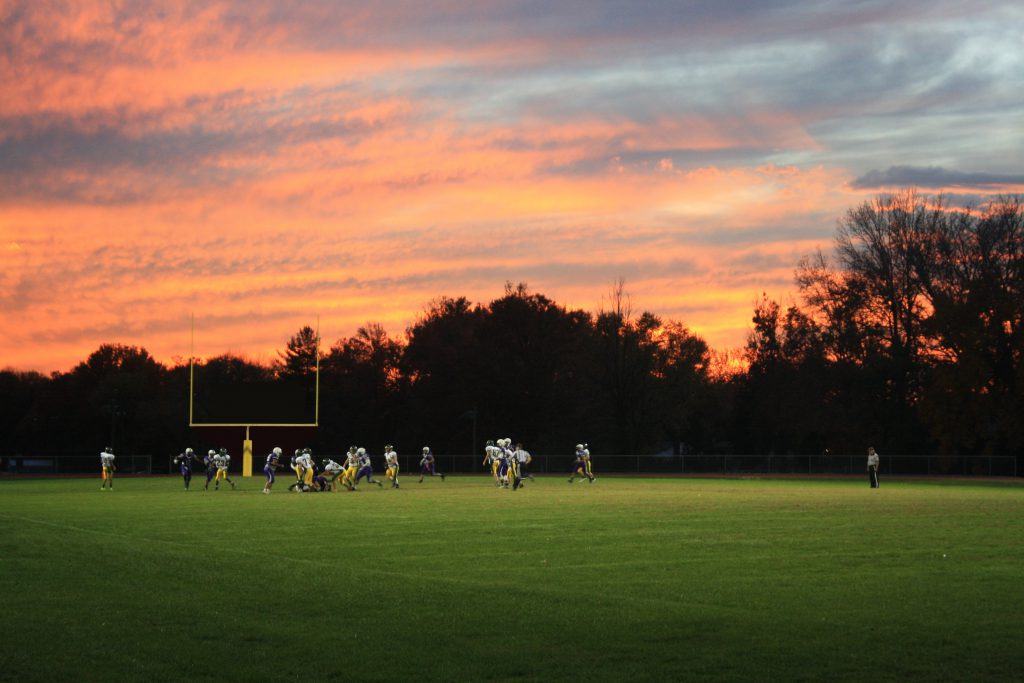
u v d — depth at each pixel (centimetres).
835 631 1339
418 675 1141
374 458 8681
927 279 8012
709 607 1496
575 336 10688
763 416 9912
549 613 1443
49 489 5147
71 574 1770
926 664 1180
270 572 1791
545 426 10325
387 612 1449
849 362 8131
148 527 2661
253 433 7906
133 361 13525
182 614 1435
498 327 10431
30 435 12712
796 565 1927
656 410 10694
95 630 1339
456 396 10462
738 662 1187
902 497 4134
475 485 5372
